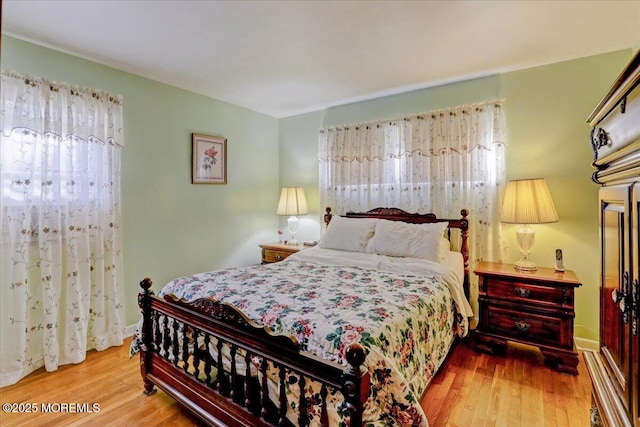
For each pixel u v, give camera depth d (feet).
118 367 7.82
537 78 9.12
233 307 5.15
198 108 11.42
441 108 10.59
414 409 4.38
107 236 8.86
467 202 10.03
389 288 6.86
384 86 10.68
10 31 7.20
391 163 11.41
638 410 3.04
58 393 6.78
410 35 7.45
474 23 6.95
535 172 9.17
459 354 8.44
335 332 4.71
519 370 7.60
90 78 8.68
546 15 6.63
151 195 10.10
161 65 9.04
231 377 5.15
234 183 12.77
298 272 8.32
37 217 7.65
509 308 8.16
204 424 5.83
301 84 10.52
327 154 12.86
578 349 8.45
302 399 4.37
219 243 12.23
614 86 3.52
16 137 7.34
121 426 5.80
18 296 7.30
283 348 4.48
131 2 6.19
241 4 6.29
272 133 14.42
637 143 3.05
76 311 8.09
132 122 9.58
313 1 6.21
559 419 5.91
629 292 3.33
